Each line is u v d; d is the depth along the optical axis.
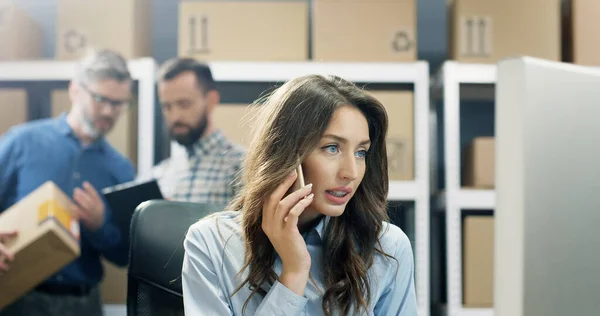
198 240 1.23
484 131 3.31
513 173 0.81
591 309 0.83
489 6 2.90
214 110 2.80
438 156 3.31
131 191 2.39
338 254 1.19
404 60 2.91
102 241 2.60
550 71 0.82
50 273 2.25
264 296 1.16
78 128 2.67
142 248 1.32
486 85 2.93
